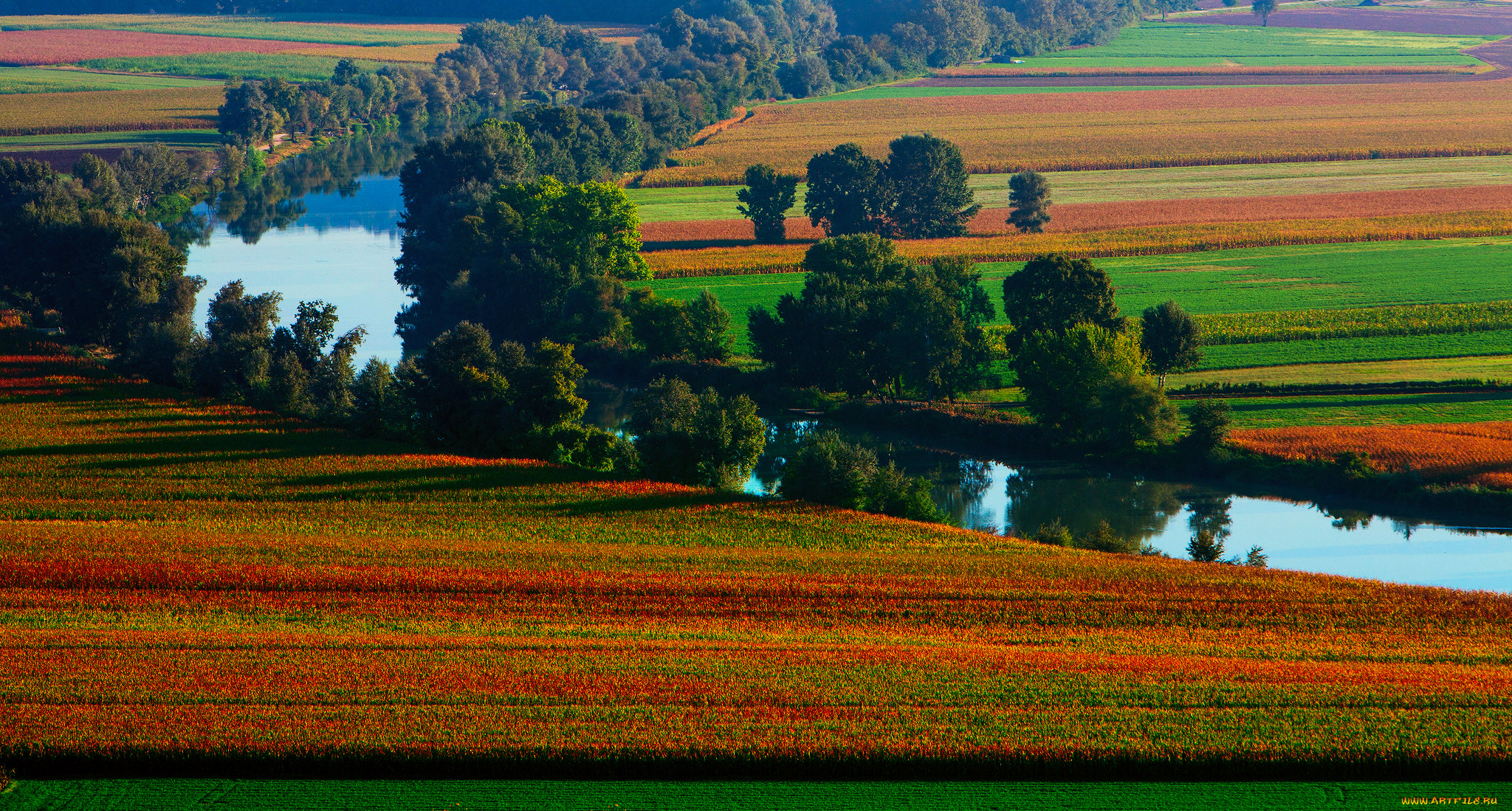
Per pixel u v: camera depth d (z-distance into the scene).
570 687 68.94
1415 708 67.00
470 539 100.94
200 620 81.56
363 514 106.38
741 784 60.00
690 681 70.06
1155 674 71.69
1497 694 68.25
